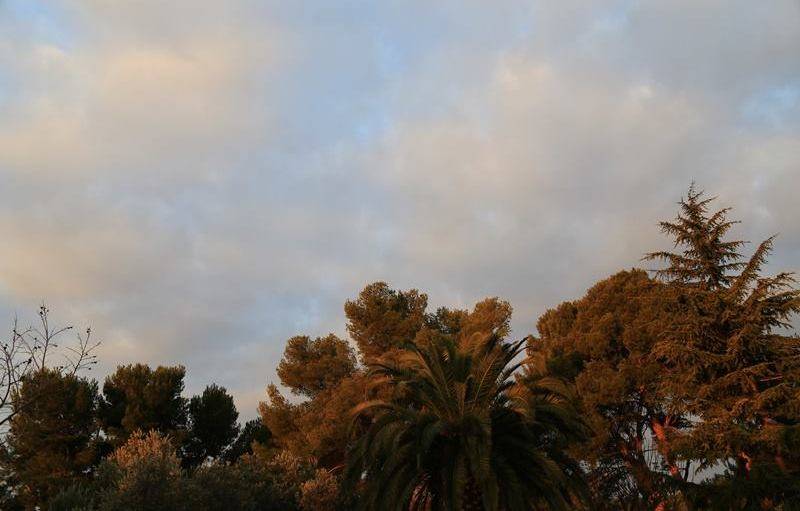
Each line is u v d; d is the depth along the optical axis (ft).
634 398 115.14
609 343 119.55
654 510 106.22
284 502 87.71
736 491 86.07
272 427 137.69
